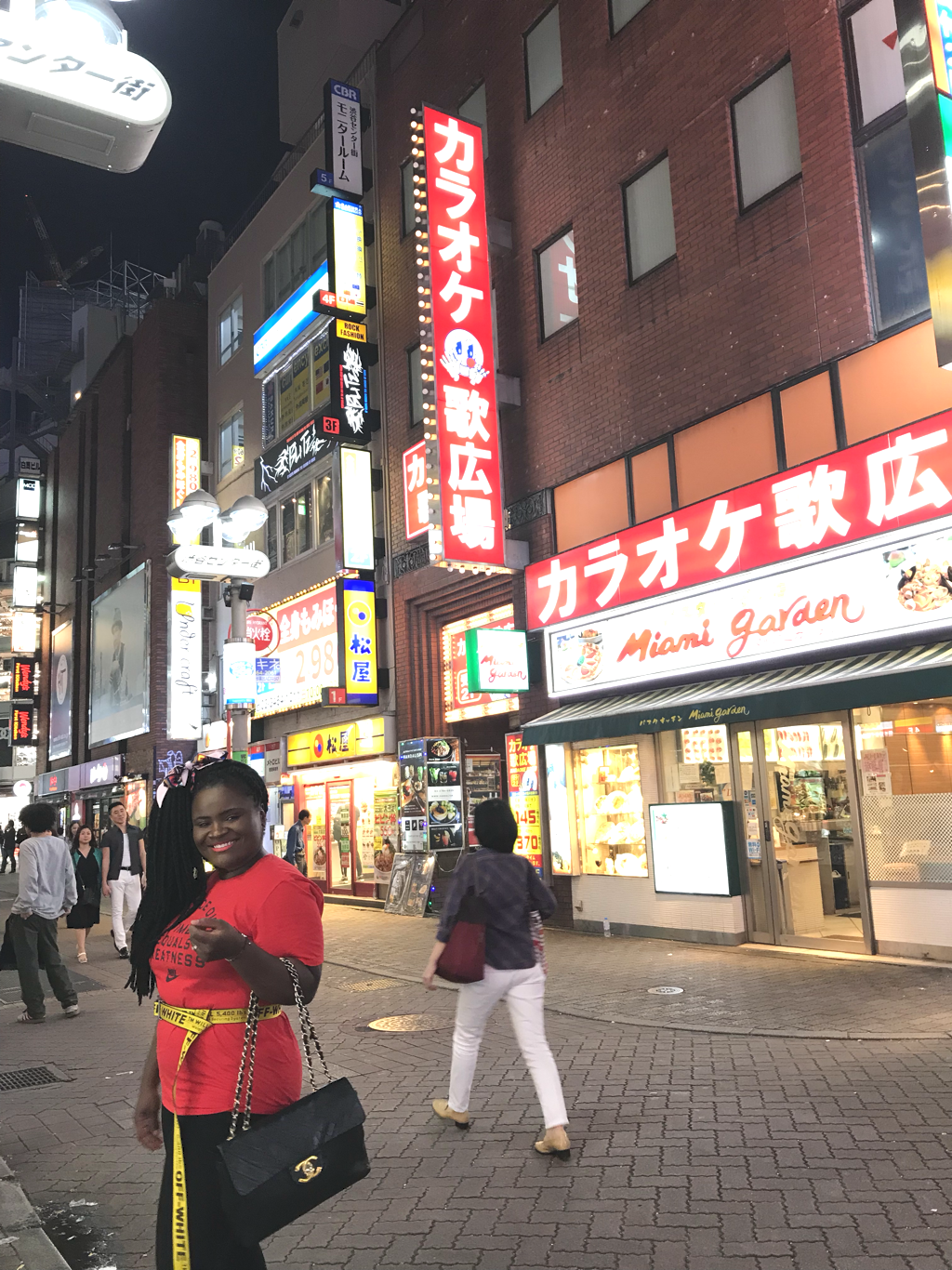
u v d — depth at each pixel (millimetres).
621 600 11758
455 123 13227
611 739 12109
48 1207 4301
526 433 13680
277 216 22078
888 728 9109
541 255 13844
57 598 37438
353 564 16656
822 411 9773
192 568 11664
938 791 8664
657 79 11914
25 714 38281
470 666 12602
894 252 9250
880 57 9469
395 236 17156
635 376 11992
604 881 11961
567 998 8250
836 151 9703
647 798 11484
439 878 15094
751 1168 4312
